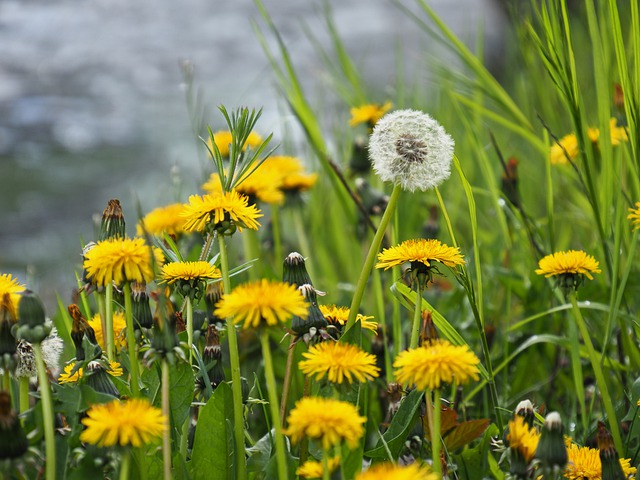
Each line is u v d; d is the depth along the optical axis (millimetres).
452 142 1459
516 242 1891
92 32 8297
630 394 1494
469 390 1636
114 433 1296
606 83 1580
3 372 1387
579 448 1433
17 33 8297
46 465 1334
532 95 2158
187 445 1441
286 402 1433
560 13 1596
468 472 1447
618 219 1551
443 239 2012
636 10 1568
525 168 2297
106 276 1371
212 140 1447
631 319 1565
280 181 1749
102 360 1407
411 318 1690
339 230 2180
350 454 1378
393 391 1445
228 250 1754
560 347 1684
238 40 7719
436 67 2152
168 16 8734
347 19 8008
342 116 2691
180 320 1475
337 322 1453
